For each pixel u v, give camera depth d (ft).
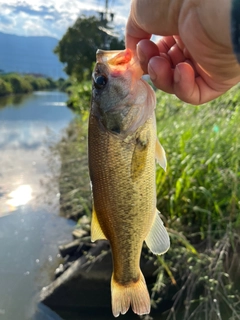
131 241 0.70
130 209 0.68
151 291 1.32
